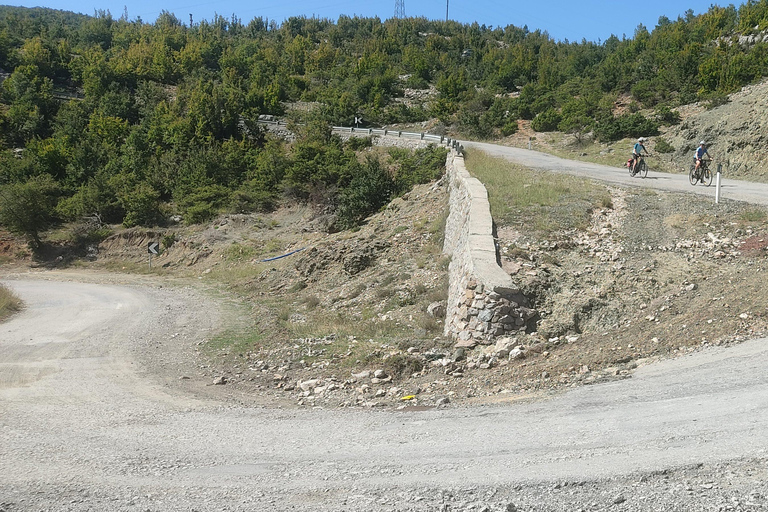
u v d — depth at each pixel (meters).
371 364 11.41
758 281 10.33
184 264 36.78
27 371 13.04
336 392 10.05
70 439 7.44
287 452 6.50
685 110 44.41
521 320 11.10
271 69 94.56
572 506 4.55
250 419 8.30
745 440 5.41
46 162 53.25
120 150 57.72
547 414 7.06
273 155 47.97
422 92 86.31
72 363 13.92
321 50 106.94
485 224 15.57
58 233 43.53
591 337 10.27
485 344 10.98
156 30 123.00
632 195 18.86
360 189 34.06
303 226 38.00
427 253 22.02
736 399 6.53
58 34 123.38
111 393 10.76
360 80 87.06
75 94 84.31
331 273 25.19
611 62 64.31
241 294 26.83
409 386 9.80
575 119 50.69
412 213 28.19
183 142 57.34
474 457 5.82
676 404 6.70
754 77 45.44
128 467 6.16
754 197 17.00
